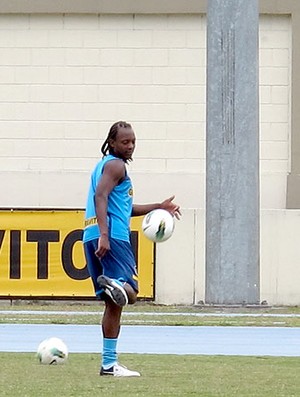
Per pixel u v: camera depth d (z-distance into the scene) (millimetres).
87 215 20609
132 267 20438
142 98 51719
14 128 52000
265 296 46844
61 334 32031
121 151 20656
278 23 51156
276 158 51125
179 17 51594
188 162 51594
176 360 24219
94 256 20531
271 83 51125
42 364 22781
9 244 45844
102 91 51844
